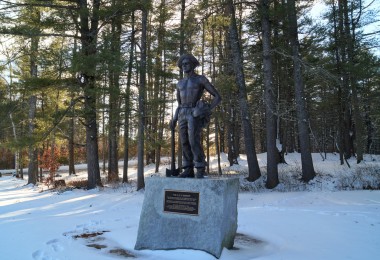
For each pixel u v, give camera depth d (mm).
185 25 17812
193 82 7215
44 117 19406
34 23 18000
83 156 55562
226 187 6441
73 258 5879
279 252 6227
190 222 6383
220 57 24547
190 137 6996
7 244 6938
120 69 16781
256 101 25484
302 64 18625
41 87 17797
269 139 18109
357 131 24750
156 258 5992
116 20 20094
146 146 19578
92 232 8023
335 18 23953
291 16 18047
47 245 6781
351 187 16438
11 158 52406
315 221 9062
